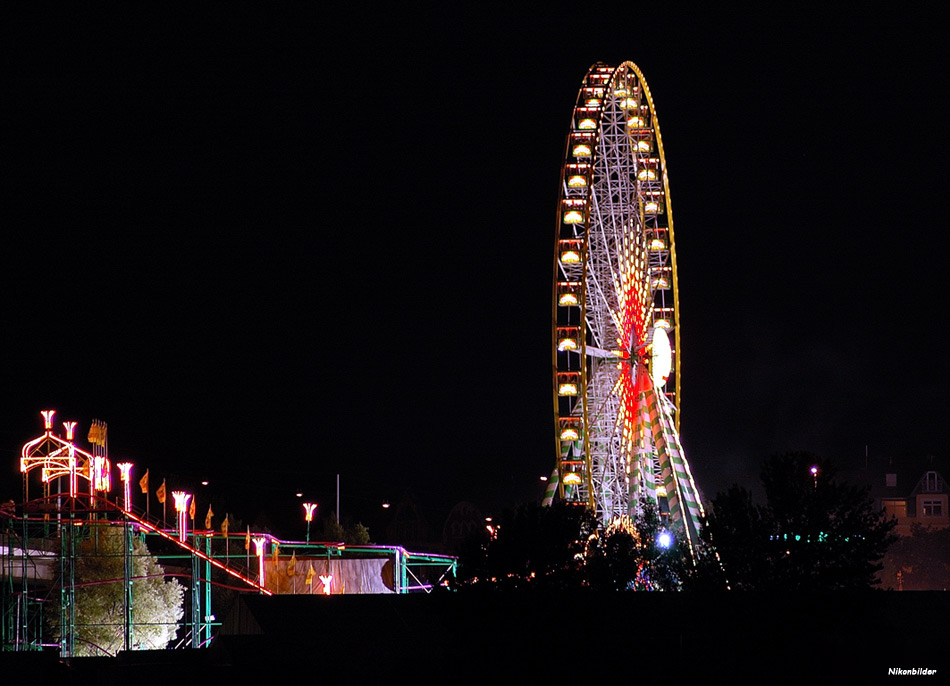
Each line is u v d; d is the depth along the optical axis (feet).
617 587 180.86
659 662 173.17
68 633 304.50
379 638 198.39
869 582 179.73
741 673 172.45
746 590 176.65
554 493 315.37
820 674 174.19
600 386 311.88
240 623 213.46
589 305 318.04
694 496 293.84
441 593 178.60
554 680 170.71
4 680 199.52
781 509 180.65
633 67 318.86
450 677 174.91
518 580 177.58
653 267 313.94
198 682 190.70
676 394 310.65
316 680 186.91
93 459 317.63
